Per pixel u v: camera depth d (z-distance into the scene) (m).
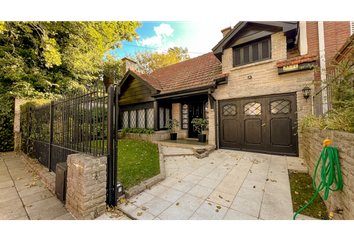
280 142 5.52
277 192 2.94
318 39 5.72
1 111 7.04
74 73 10.88
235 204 2.57
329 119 2.66
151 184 3.32
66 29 7.62
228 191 3.03
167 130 9.15
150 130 8.20
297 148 5.22
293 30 5.15
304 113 5.04
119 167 4.34
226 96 6.59
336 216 1.93
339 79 2.73
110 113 2.62
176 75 9.69
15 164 5.09
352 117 1.93
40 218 2.27
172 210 2.43
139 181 3.43
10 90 7.57
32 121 5.46
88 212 2.17
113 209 2.47
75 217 2.29
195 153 5.62
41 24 6.72
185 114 9.29
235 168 4.32
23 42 8.77
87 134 2.72
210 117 6.86
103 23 6.90
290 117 5.36
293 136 5.30
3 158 5.91
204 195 2.90
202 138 7.27
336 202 1.97
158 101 8.61
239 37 6.30
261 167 4.32
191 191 3.07
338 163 1.82
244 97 6.25
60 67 10.53
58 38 9.44
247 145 6.20
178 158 5.42
